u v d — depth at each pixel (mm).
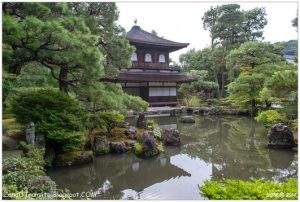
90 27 14672
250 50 29828
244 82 27750
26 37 9242
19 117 10969
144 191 9273
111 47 15539
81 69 11938
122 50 15438
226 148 15328
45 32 9211
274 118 16219
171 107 33281
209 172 11289
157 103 33156
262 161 12742
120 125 17000
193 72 40344
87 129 13703
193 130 21297
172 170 11516
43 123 10625
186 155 13883
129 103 16203
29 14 9875
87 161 11664
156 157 13445
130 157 13164
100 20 15578
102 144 13336
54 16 10773
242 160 12930
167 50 35719
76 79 13086
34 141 10344
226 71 45844
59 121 10891
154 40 34469
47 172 10523
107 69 15805
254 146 15672
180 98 39969
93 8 15219
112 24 15898
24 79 17656
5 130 12117
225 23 43000
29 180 7086
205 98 39469
